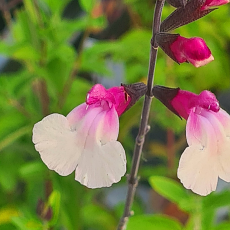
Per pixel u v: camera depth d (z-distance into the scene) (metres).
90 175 0.08
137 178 0.10
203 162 0.08
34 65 0.14
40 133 0.08
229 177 0.08
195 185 0.08
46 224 0.12
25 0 0.14
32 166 0.14
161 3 0.08
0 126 0.15
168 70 0.16
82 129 0.08
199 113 0.09
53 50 0.14
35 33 0.15
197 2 0.08
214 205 0.12
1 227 0.14
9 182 0.16
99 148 0.08
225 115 0.09
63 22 0.15
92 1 0.14
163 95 0.09
